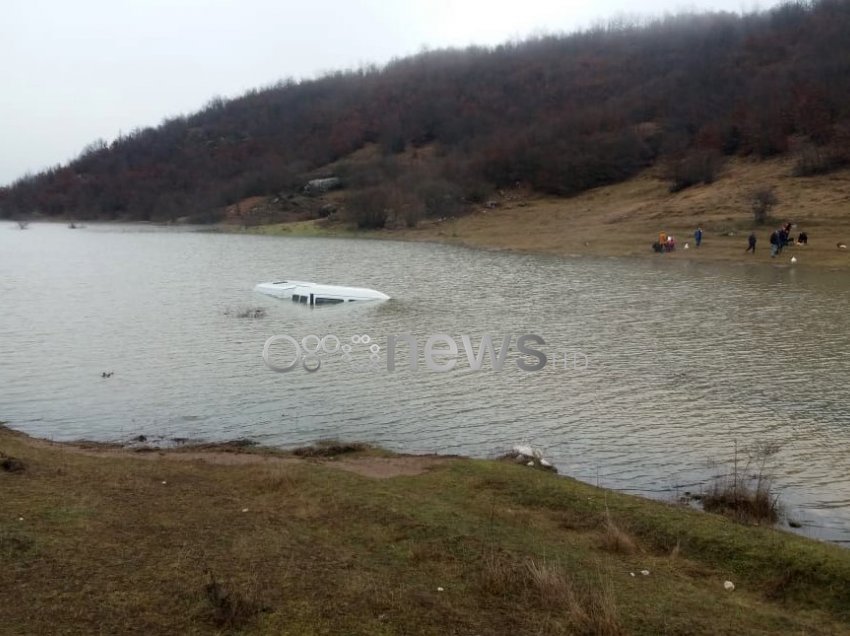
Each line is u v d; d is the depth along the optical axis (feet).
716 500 36.52
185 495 33.22
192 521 29.53
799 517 35.24
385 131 443.32
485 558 26.66
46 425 50.34
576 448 45.50
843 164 200.64
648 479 40.42
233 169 448.65
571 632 21.72
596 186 279.28
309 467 38.52
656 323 85.35
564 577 25.38
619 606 23.61
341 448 44.11
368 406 54.70
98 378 62.44
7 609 21.21
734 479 39.14
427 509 31.89
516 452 43.57
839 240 150.00
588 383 60.23
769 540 29.53
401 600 23.06
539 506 33.88
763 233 164.55
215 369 65.72
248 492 34.27
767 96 268.21
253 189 387.55
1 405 54.85
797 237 155.12
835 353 69.10
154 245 234.38
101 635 20.15
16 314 95.14
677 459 43.34
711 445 45.65
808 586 26.30
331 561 25.91
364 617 21.86
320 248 213.05
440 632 21.36
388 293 114.21
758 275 123.85
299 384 60.80
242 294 115.34
